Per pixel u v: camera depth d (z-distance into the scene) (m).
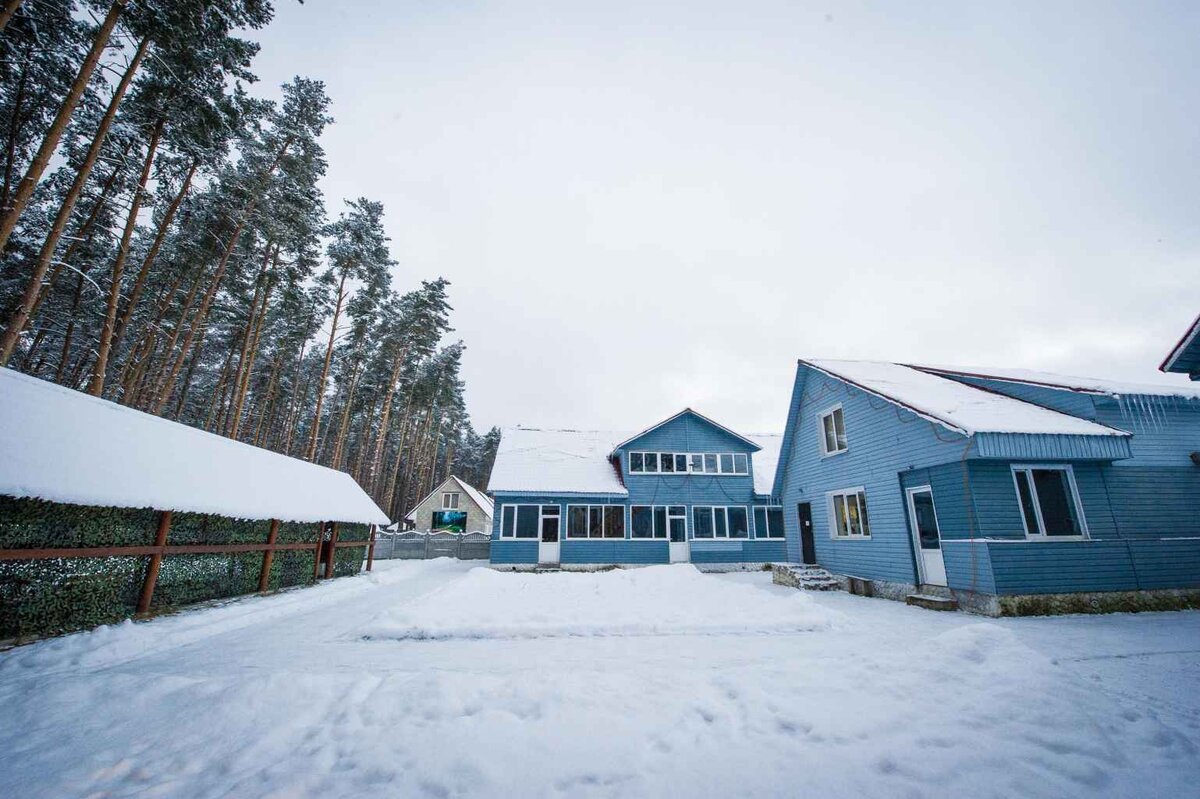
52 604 6.81
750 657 6.36
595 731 3.60
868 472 13.16
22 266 18.73
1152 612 9.42
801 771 3.07
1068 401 11.12
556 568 21.00
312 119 21.19
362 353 30.86
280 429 43.34
